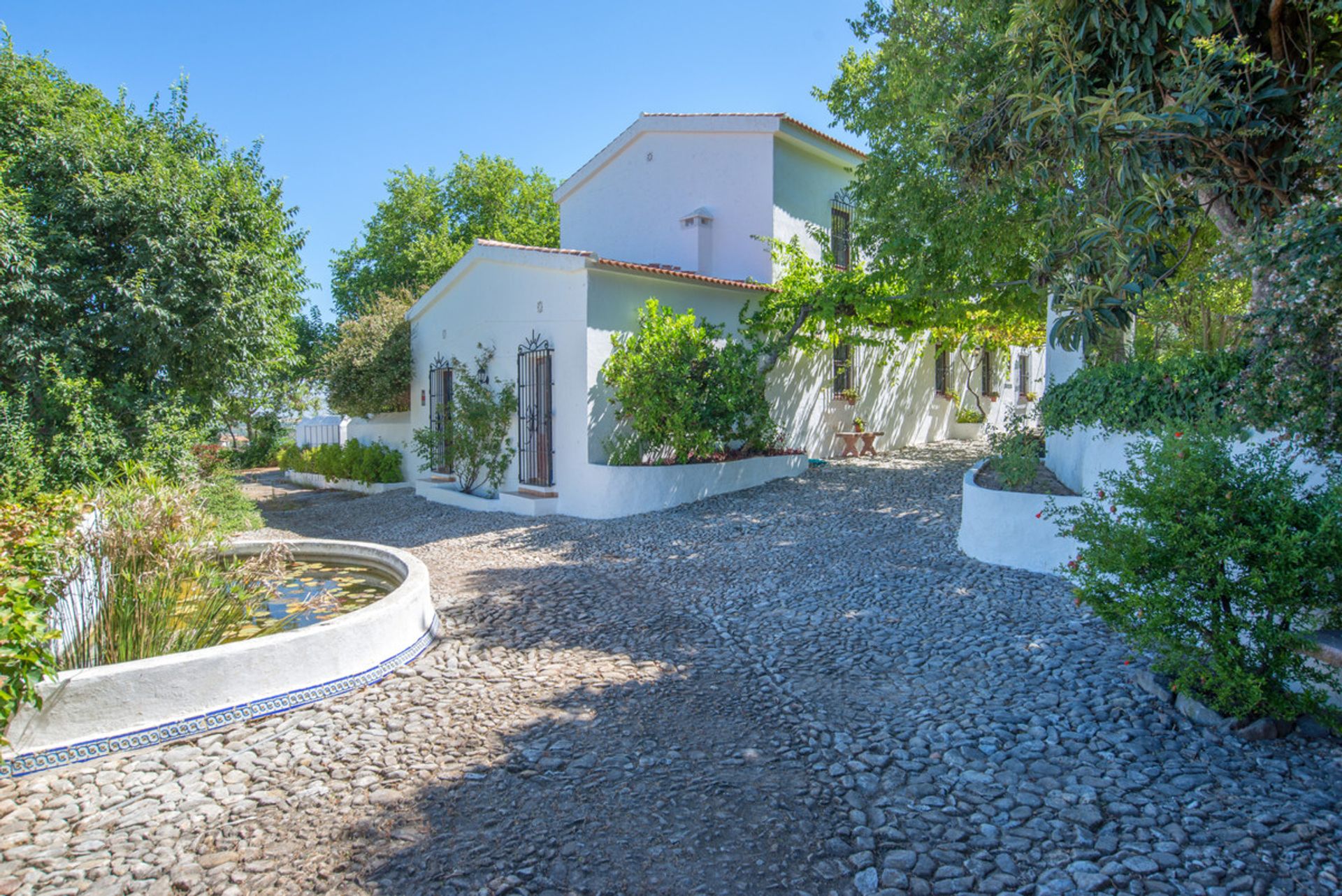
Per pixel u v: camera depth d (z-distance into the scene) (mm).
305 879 3076
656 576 7891
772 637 5902
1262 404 5066
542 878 3047
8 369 9625
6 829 3453
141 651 5043
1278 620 3936
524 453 12719
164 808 3607
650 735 4285
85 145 10180
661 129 15961
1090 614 5961
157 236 10266
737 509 10984
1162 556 4000
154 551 5629
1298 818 3229
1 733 3506
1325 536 3645
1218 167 6230
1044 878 2969
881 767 3885
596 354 11523
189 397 11336
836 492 11852
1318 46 6215
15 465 8672
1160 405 6281
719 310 13336
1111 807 3410
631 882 3020
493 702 4758
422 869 3113
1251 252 4953
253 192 11469
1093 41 6621
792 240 13734
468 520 11930
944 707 4531
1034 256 10773
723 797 3621
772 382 14297
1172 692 4309
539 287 12211
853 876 3041
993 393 22391
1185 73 5855
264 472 23688
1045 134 7133
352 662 4996
